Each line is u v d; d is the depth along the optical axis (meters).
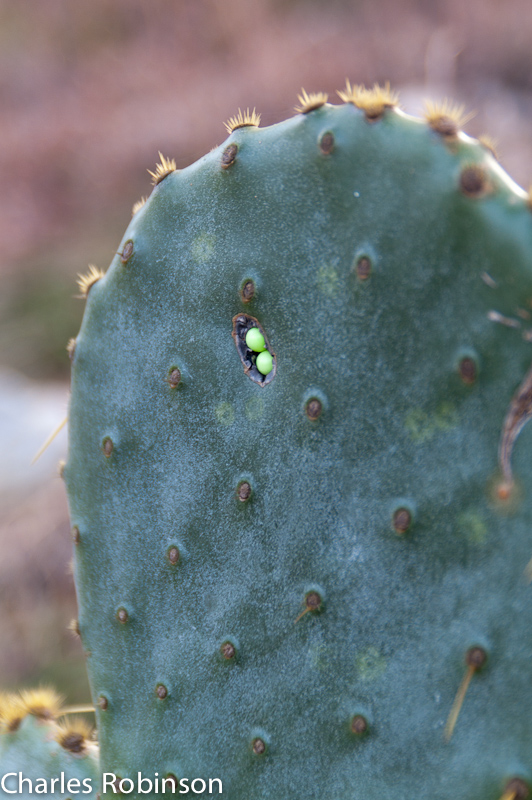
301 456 0.49
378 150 0.47
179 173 0.51
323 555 0.48
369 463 0.47
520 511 0.45
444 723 0.46
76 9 4.05
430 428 0.46
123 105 3.27
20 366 2.22
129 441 0.52
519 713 0.45
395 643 0.47
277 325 0.49
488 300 0.45
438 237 0.46
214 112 2.96
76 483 0.53
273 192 0.49
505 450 0.45
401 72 2.83
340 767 0.48
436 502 0.46
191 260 0.50
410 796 0.47
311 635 0.49
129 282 0.52
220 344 0.50
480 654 0.46
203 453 0.51
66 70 3.79
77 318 2.34
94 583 0.53
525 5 2.87
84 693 1.21
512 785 0.45
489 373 0.46
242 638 0.50
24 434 1.83
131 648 0.52
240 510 0.50
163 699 0.51
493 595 0.46
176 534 0.51
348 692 0.48
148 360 0.51
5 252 2.64
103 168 2.94
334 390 0.48
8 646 1.31
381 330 0.47
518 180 1.96
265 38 3.47
